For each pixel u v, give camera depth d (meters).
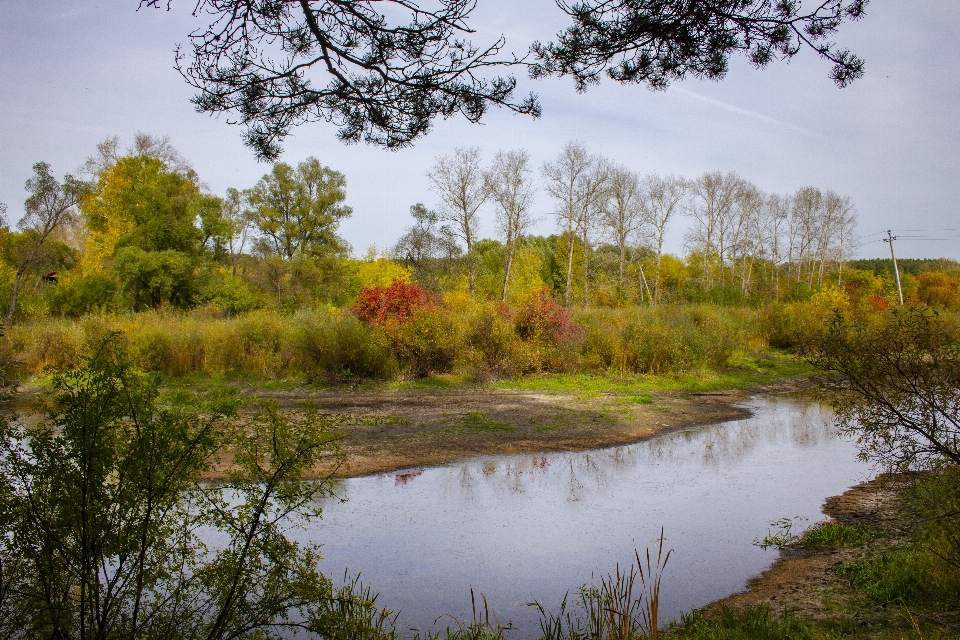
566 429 12.78
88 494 3.36
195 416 3.86
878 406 4.98
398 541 6.81
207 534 6.40
